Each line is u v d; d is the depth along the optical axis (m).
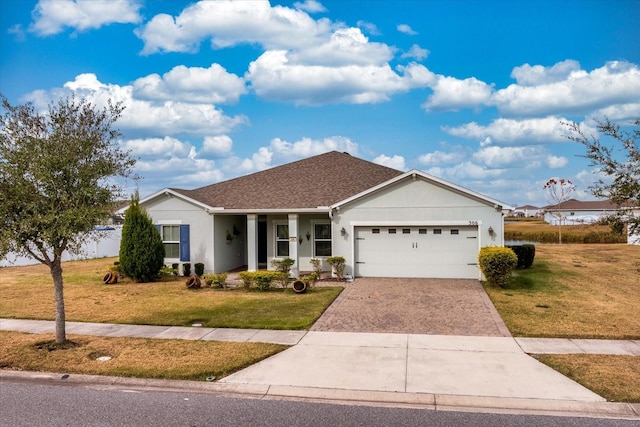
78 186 9.43
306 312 12.70
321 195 20.62
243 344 9.93
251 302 14.20
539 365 8.43
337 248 18.84
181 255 20.31
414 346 9.68
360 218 18.62
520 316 11.98
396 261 18.45
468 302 13.71
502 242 17.45
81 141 9.45
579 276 18.08
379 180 22.03
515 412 6.73
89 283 18.48
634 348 9.37
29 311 13.45
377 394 7.32
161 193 20.27
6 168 8.90
